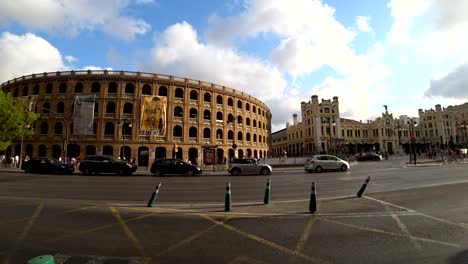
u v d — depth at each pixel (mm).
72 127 41594
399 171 23531
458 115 93375
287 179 19672
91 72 42281
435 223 6793
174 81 44719
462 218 7242
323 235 5949
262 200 10688
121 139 41094
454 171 21781
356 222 7008
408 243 5363
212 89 48094
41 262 2148
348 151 71688
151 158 41281
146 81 43344
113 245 5359
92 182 17953
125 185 16281
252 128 54844
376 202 9672
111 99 41812
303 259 4613
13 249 5141
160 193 12859
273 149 105000
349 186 14570
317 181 17578
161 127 42469
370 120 87250
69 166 26188
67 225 6836
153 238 5801
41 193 12547
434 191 11742
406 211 8172
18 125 34750
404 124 84625
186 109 45219
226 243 5465
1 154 44719
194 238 5797
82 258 4688
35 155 41312
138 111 42375
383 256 4711
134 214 8086
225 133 48844
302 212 8227
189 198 11383
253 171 25734
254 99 56844
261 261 4539
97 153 40375
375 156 50750
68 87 42156
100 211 8500
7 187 14727
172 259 4645
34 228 6562
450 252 4859
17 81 46062
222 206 9328
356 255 4773
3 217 7668
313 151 74750
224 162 43625
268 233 6133
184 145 44031
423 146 88438
